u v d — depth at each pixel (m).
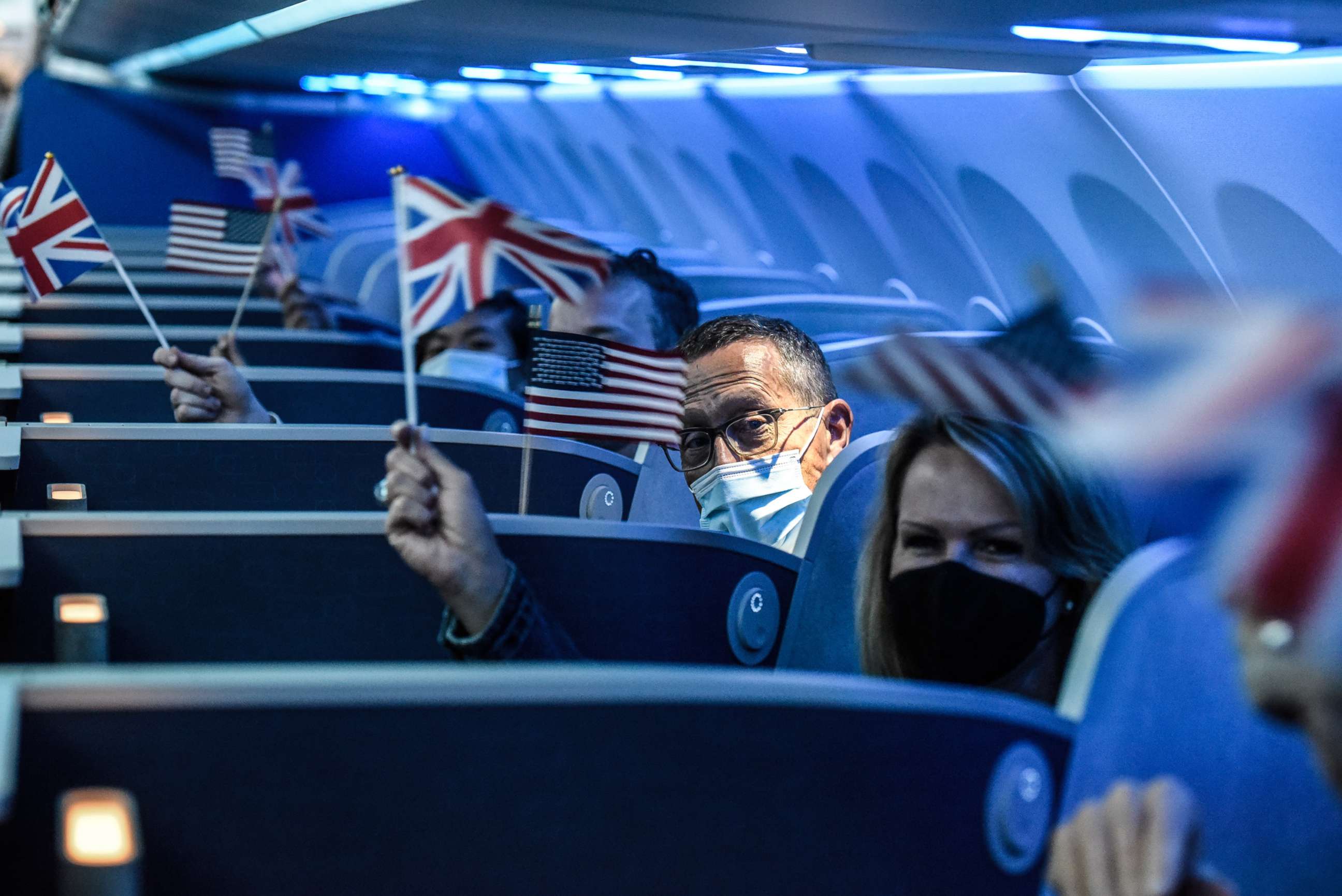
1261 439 0.81
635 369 2.74
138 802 1.18
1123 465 0.82
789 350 3.10
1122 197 4.32
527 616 1.94
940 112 5.02
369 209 10.70
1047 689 2.05
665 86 6.81
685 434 3.12
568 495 3.18
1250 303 0.80
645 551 2.38
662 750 1.30
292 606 2.18
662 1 2.90
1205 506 2.26
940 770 1.42
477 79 7.25
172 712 1.18
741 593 2.47
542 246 2.45
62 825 1.05
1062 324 1.48
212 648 2.15
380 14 3.97
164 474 2.95
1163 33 2.86
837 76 5.39
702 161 7.37
